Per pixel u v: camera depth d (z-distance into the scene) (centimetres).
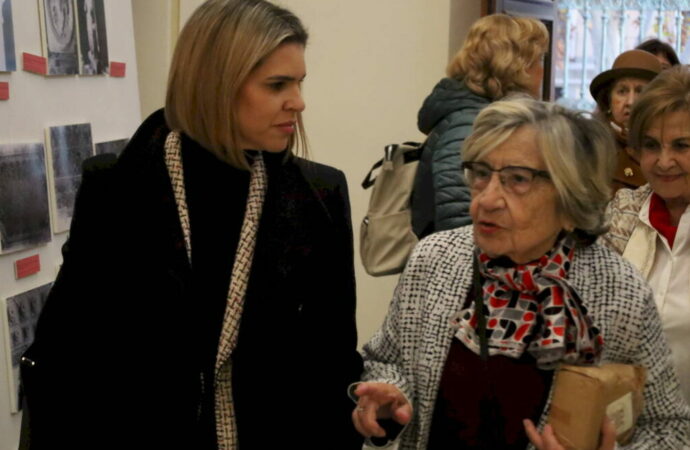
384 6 446
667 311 195
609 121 294
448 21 436
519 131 145
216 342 170
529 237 146
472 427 150
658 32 534
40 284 252
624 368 140
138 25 422
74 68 270
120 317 168
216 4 164
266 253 172
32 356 170
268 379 172
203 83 163
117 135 302
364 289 471
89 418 169
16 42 239
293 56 165
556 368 144
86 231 169
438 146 263
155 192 170
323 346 178
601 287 151
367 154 461
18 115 240
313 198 178
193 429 170
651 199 204
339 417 178
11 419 236
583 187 144
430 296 160
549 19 483
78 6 273
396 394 154
